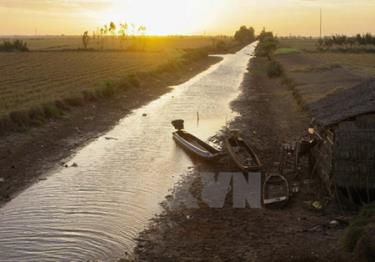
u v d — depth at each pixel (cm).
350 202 1925
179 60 8994
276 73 6969
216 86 6275
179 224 1895
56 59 9050
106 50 12350
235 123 3766
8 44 12119
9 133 3150
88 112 4125
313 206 1967
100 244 1728
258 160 2564
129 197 2197
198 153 2788
